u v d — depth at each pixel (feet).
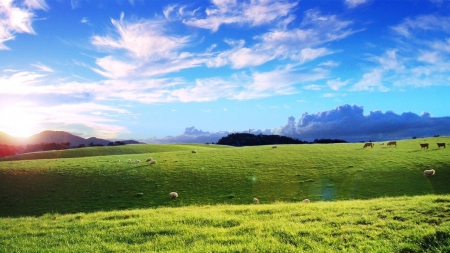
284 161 205.87
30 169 211.00
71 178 186.19
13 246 46.78
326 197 132.05
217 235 47.52
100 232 52.39
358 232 45.39
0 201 155.33
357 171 168.25
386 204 61.72
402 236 42.22
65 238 50.08
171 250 41.14
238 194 144.97
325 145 299.58
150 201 142.51
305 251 39.29
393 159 190.49
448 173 152.66
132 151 387.55
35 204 149.07
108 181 177.06
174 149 396.57
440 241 39.34
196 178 173.68
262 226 50.96
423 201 60.08
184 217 60.49
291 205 72.90
